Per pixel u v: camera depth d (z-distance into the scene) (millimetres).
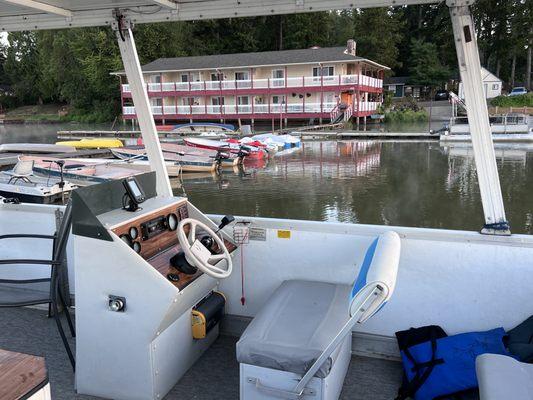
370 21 48219
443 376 2123
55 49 47000
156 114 36938
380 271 1698
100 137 32875
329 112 34156
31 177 14031
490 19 43000
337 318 2166
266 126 37281
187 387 2344
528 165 18141
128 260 2037
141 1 2662
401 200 13555
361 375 2447
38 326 2977
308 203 13531
